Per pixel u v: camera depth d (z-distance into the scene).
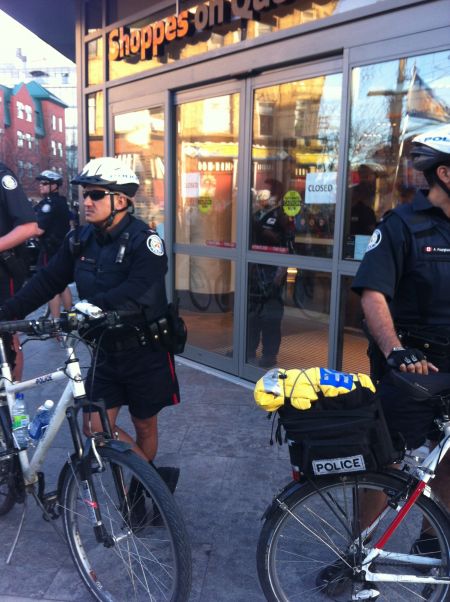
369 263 2.07
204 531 2.74
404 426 2.10
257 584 2.38
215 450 3.57
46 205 6.44
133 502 2.10
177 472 2.84
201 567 2.48
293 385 1.88
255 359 4.79
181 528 1.95
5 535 2.72
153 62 5.46
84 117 6.61
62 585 2.39
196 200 5.27
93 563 2.33
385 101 3.61
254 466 3.37
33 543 2.66
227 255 4.93
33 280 2.66
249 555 2.56
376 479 1.97
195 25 4.80
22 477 2.50
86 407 2.23
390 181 3.68
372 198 3.78
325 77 4.00
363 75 3.69
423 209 2.04
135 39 5.48
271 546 2.01
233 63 4.56
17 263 3.30
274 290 4.54
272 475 3.26
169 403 2.68
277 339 4.55
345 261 3.91
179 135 5.38
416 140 2.08
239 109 4.62
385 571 2.04
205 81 4.88
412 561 2.00
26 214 3.23
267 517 2.02
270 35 4.20
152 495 1.99
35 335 2.16
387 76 3.57
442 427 2.02
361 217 3.84
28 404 4.33
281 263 4.41
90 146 6.67
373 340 2.16
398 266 2.06
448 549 1.97
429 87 3.38
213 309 5.21
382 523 2.03
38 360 5.55
